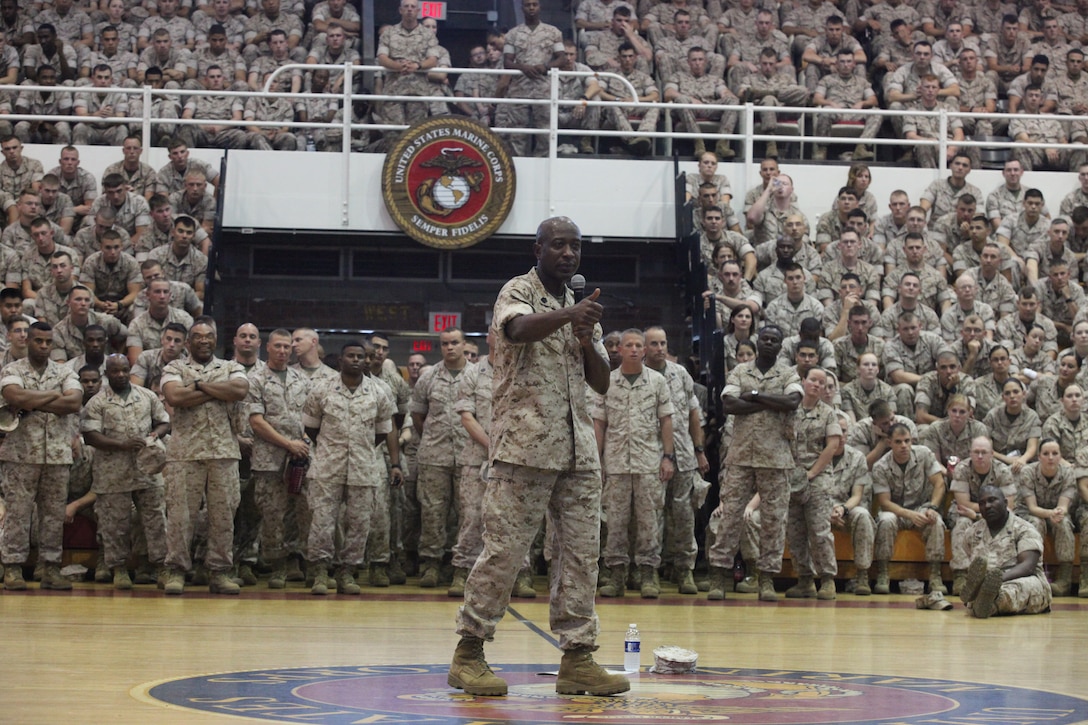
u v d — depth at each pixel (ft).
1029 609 36.96
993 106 65.41
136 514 42.52
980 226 55.26
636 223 55.72
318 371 43.39
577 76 59.26
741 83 64.23
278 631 28.27
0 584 41.16
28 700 17.54
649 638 28.40
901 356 49.37
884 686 20.70
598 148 60.13
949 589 45.11
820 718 16.76
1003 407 46.98
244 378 38.68
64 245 51.60
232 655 23.71
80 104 60.23
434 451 42.78
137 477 40.27
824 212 57.47
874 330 51.26
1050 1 74.79
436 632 28.68
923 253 54.34
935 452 46.21
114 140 58.08
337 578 40.32
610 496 40.75
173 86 61.87
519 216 55.21
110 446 39.86
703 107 57.06
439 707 17.61
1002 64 71.05
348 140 54.75
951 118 62.69
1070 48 71.05
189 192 52.75
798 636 29.25
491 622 19.53
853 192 55.42
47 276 50.34
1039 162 62.64
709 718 16.65
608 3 67.67
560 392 19.66
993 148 62.44
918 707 18.08
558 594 19.79
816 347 44.24
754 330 50.31
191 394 38.06
